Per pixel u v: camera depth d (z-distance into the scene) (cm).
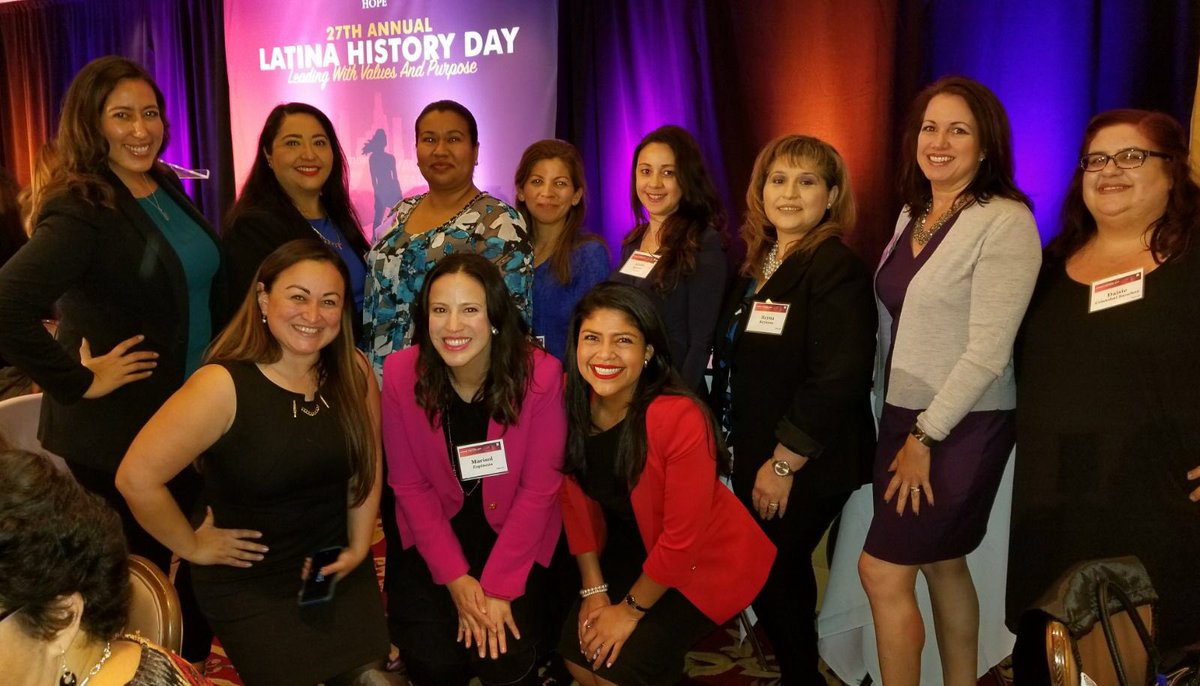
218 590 194
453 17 464
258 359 194
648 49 441
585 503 224
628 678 203
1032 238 201
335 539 208
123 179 228
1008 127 207
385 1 475
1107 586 119
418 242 273
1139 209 193
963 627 232
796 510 229
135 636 114
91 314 222
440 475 219
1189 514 189
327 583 200
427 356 212
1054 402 202
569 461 217
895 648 221
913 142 220
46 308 206
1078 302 202
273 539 198
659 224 278
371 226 497
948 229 209
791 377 226
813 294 222
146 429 183
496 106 464
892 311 223
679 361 260
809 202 231
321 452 196
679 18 432
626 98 448
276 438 191
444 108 279
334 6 487
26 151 604
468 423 216
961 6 378
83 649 103
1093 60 355
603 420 215
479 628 214
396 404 217
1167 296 188
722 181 435
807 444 217
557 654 252
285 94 504
